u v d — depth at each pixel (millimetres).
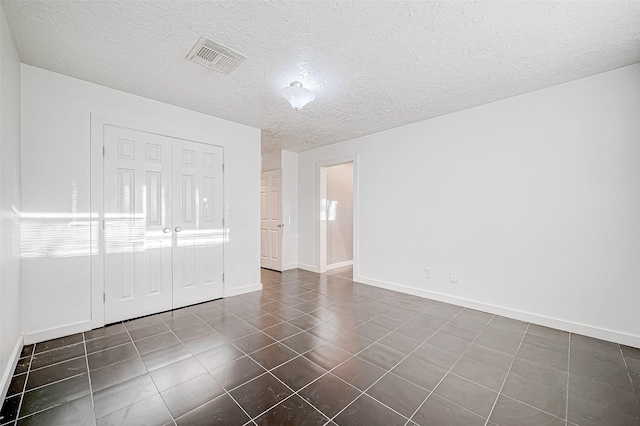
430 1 1542
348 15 1656
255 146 3811
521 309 2779
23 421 1416
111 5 1568
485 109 3012
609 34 1831
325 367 1915
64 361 1971
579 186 2471
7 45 1743
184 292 3145
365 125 3729
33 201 2230
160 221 2963
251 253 3785
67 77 2395
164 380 1762
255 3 1558
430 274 3480
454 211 3264
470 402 1576
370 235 4148
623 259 2281
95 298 2537
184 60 2154
